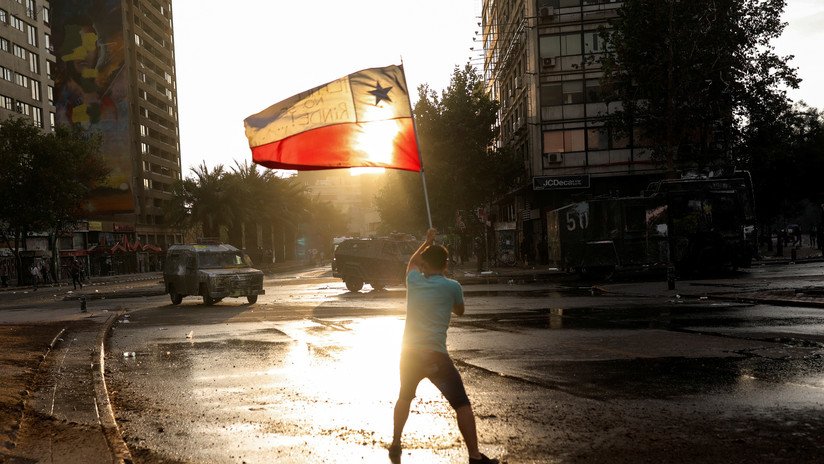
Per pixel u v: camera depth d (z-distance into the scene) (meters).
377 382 8.35
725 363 8.71
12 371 9.17
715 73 35.22
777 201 49.19
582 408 6.65
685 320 13.27
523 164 46.69
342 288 29.84
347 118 8.05
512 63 52.31
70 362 10.43
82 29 86.19
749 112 36.03
